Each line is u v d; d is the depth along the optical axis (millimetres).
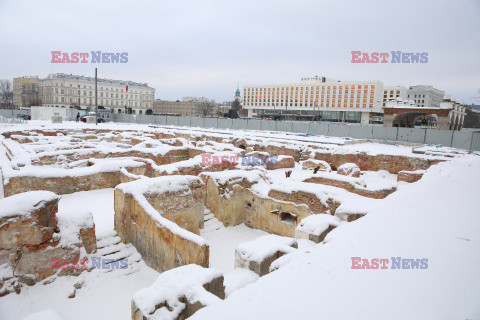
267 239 6367
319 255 5207
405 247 5562
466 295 4102
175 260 7070
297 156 23062
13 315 5906
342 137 32000
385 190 10977
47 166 14133
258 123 38812
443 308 3789
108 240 8430
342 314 3600
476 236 6125
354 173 15250
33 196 6688
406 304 3855
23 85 98250
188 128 40250
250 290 4109
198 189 10461
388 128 29531
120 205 8562
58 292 6645
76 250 7207
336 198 9516
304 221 7500
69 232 7234
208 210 11805
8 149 16594
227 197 11148
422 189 10086
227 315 3535
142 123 49531
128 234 8586
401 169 19391
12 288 6289
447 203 8461
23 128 27078
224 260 9016
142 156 17297
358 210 8266
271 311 3627
